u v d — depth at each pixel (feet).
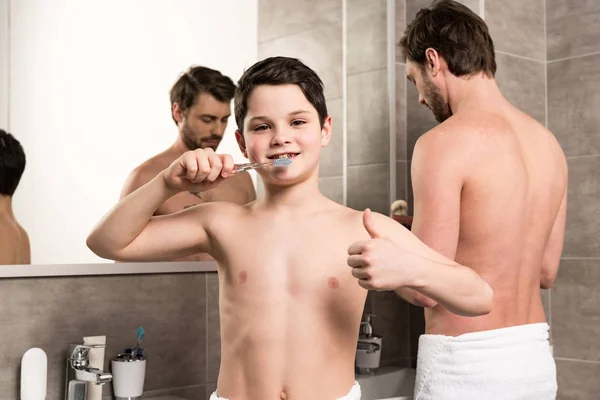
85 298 4.83
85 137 4.84
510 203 4.39
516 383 4.26
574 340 7.16
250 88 3.19
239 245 3.19
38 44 4.64
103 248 3.16
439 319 4.40
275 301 3.09
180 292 5.29
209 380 5.43
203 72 5.43
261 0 5.80
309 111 3.17
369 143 6.63
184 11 5.33
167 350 5.20
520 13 7.19
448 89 4.70
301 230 3.17
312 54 6.18
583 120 7.16
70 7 4.79
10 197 4.51
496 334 4.26
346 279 3.12
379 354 6.23
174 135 5.28
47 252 4.66
